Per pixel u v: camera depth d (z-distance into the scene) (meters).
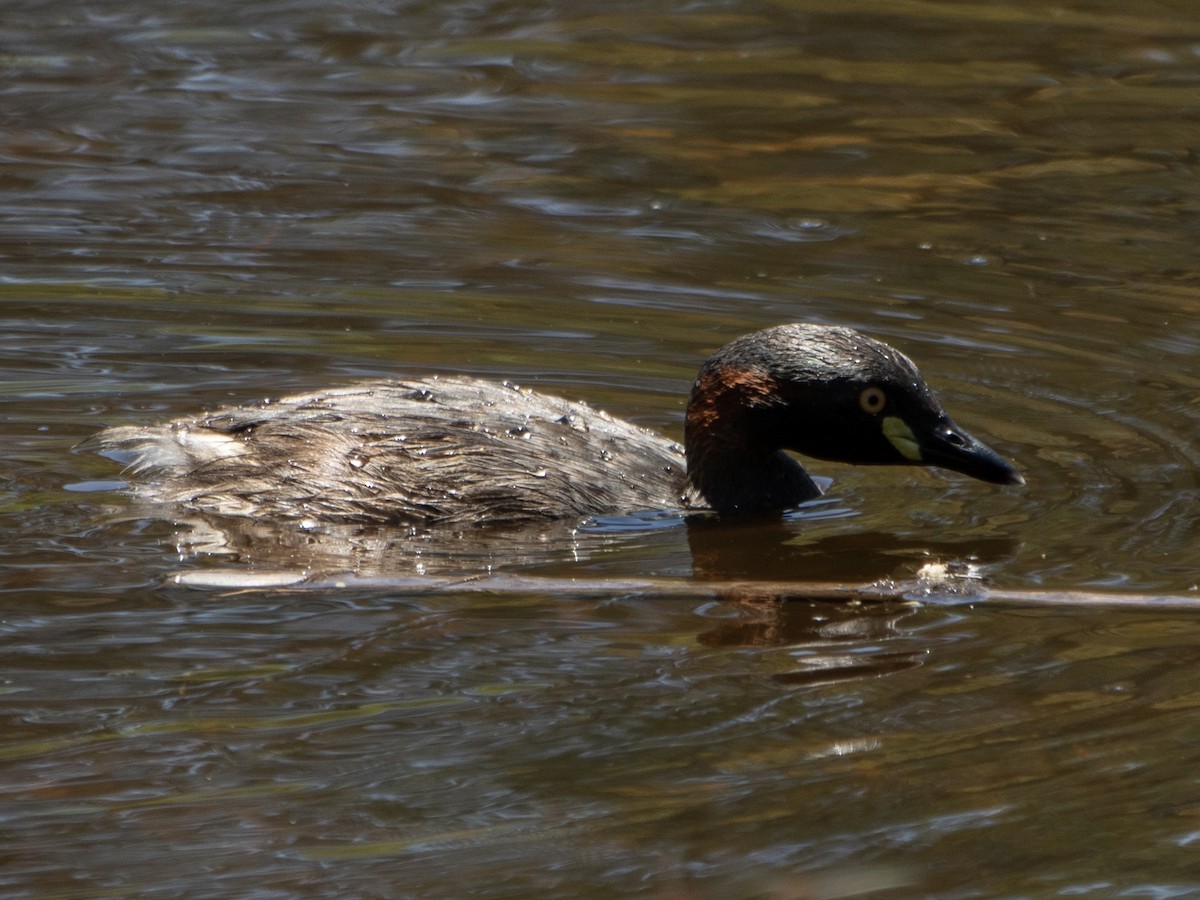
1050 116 21.14
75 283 16.06
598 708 8.60
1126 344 14.84
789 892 7.23
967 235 17.80
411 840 7.50
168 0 25.67
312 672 8.93
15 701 8.54
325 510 11.10
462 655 9.16
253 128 21.00
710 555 10.74
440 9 25.36
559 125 21.17
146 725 8.36
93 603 9.70
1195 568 10.29
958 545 10.86
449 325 15.27
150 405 13.21
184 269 16.58
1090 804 7.80
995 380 14.03
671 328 15.32
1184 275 16.61
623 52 23.67
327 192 19.02
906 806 7.80
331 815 7.67
